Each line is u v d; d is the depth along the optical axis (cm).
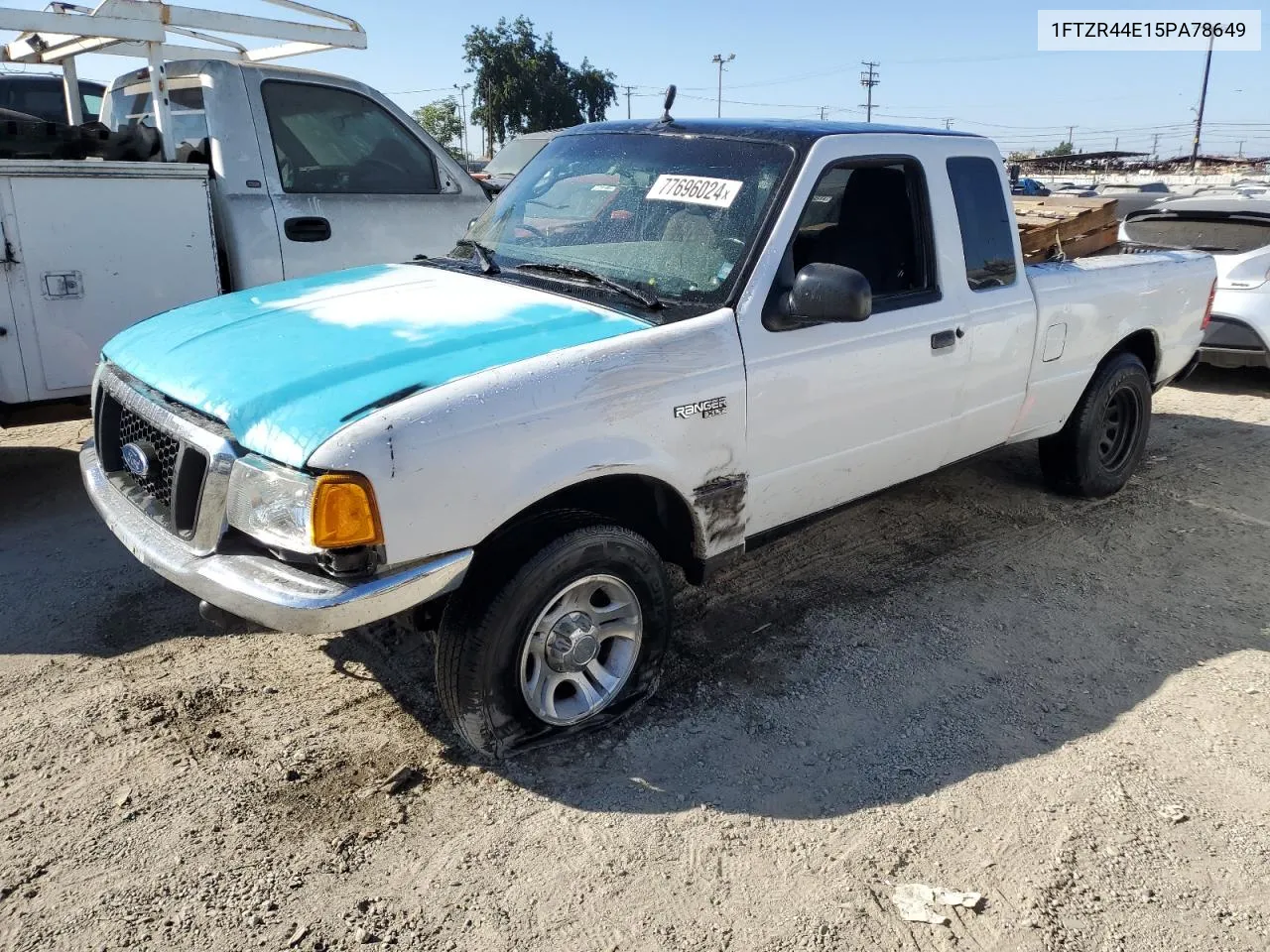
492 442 271
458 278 366
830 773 311
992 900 260
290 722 327
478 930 245
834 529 504
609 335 304
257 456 264
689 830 283
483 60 5191
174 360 309
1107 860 276
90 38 533
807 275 322
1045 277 466
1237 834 287
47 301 470
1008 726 339
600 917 250
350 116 597
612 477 310
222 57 696
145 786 293
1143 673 374
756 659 377
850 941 245
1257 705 353
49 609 397
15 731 317
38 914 245
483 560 288
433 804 290
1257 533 515
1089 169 6812
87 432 626
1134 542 497
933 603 427
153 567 284
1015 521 521
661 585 325
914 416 404
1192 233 856
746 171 360
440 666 294
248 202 547
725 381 324
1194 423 725
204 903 250
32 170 452
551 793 297
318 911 249
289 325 319
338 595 251
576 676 317
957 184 417
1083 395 516
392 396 265
